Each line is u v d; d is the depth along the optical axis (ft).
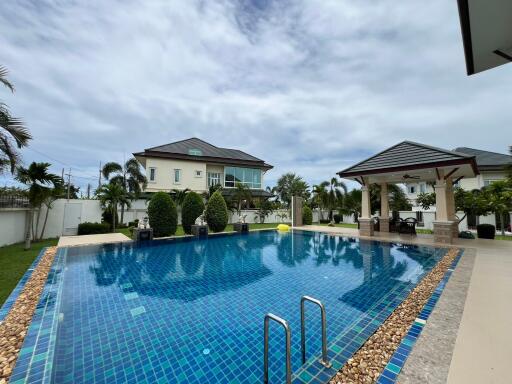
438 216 33.45
